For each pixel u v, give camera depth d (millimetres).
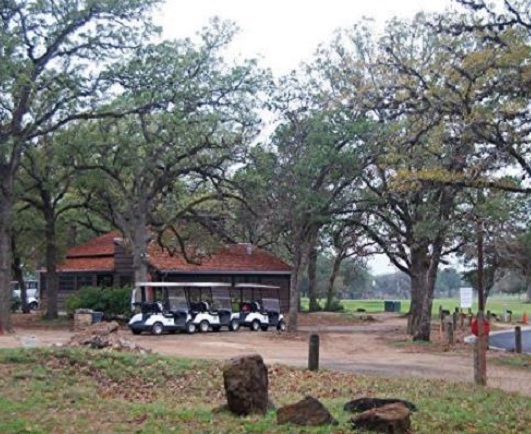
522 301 106125
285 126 36531
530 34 20766
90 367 16172
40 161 40812
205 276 46812
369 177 35875
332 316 54000
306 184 35562
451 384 17375
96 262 51344
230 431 9945
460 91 21391
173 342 29047
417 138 23812
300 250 37562
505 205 29125
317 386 16516
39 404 12062
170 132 36031
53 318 44094
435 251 32844
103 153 38312
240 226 43969
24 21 31859
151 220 42375
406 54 44500
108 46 33562
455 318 41531
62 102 33531
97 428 10133
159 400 13852
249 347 27828
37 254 52062
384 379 18219
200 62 36125
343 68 38125
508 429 11164
